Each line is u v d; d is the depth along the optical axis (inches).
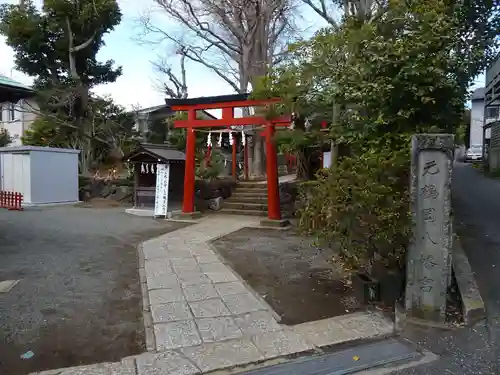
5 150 544.4
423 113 192.7
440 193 147.6
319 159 483.5
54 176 560.4
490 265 202.2
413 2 211.9
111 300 176.2
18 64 742.5
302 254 264.2
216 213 480.7
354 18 256.1
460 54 201.0
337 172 164.7
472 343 133.0
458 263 193.9
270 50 693.3
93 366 119.8
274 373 117.1
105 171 757.3
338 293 185.0
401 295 168.6
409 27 201.2
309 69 269.4
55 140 732.7
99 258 252.5
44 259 246.7
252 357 126.3
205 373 117.1
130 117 817.5
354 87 200.8
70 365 120.5
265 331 145.0
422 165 148.7
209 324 150.6
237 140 674.2
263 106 366.0
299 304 171.6
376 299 171.8
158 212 441.4
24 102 781.9
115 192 606.9
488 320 148.3
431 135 147.2
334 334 142.4
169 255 262.8
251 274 217.2
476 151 1097.4
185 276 213.5
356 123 212.8
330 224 162.2
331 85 247.4
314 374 116.8
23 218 424.2
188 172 444.1
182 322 152.4
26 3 714.2
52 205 546.9
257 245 295.7
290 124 387.5
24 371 116.6
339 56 250.4
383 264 175.9
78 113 749.3
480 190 477.4
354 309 165.9
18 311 160.9
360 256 163.3
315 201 172.6
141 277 211.5
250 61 658.2
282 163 853.8
